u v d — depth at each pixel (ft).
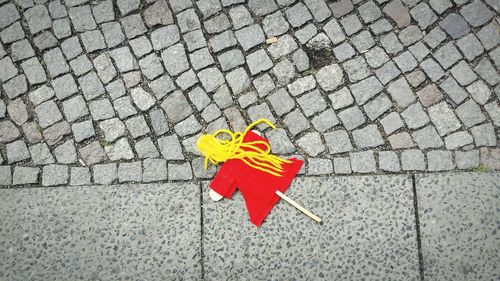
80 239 4.66
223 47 5.06
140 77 5.02
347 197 4.66
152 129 4.91
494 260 4.46
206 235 4.63
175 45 5.08
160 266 4.58
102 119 4.95
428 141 4.75
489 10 4.99
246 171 4.70
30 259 4.62
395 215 4.59
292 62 4.99
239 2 5.14
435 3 5.04
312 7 5.10
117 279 4.56
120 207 4.72
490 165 4.65
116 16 5.16
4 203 4.76
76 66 5.06
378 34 5.01
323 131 4.83
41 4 5.19
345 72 4.94
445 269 4.46
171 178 4.77
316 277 4.50
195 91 4.98
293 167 4.72
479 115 4.77
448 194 4.61
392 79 4.90
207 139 4.70
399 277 4.47
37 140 4.92
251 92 4.95
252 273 4.54
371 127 4.82
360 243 4.55
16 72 5.06
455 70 4.89
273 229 4.61
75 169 4.83
